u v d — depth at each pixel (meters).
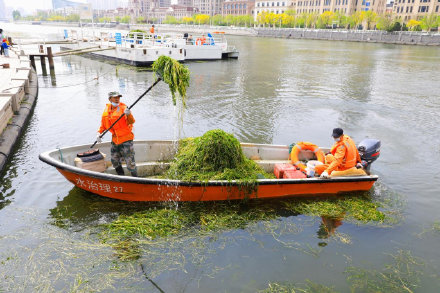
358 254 4.28
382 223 4.97
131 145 5.40
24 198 5.39
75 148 5.67
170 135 9.19
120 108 5.18
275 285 3.69
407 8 89.94
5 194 5.50
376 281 3.81
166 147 6.38
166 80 5.35
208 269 3.90
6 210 5.01
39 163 6.84
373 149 6.09
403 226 4.93
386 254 4.29
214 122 10.50
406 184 6.37
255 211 5.17
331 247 4.39
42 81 17.47
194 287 3.62
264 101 13.73
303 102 13.80
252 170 5.56
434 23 74.12
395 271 3.98
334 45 59.72
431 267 4.07
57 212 4.99
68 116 10.71
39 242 4.25
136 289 3.54
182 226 4.71
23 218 4.80
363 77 21.45
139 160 6.22
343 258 4.19
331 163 5.49
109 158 6.09
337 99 14.56
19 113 9.79
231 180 5.15
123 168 5.90
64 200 5.34
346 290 3.66
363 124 10.80
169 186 5.03
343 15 94.81
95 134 9.02
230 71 22.64
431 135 9.73
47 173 6.33
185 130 9.64
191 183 5.02
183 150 5.96
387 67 27.19
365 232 4.75
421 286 3.75
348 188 5.73
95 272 3.75
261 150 6.56
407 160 7.70
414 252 4.34
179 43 27.91
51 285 3.53
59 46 36.09
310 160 6.59
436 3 83.12
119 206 5.19
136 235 4.46
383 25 78.38
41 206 5.15
